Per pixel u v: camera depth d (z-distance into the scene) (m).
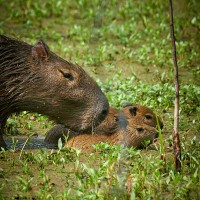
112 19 22.42
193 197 10.07
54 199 9.69
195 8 23.09
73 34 20.62
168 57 18.67
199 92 15.38
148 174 10.88
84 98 12.01
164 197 10.07
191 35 21.03
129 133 12.75
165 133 13.44
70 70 12.05
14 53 12.07
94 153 11.86
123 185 10.13
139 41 20.44
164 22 22.16
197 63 18.55
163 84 15.59
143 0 24.12
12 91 12.00
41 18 22.47
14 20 22.00
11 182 10.46
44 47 12.04
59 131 12.65
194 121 13.70
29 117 14.07
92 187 10.20
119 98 14.73
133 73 17.02
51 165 11.23
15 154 11.79
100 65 18.09
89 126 12.12
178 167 10.90
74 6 24.08
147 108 13.11
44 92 12.00
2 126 12.22
